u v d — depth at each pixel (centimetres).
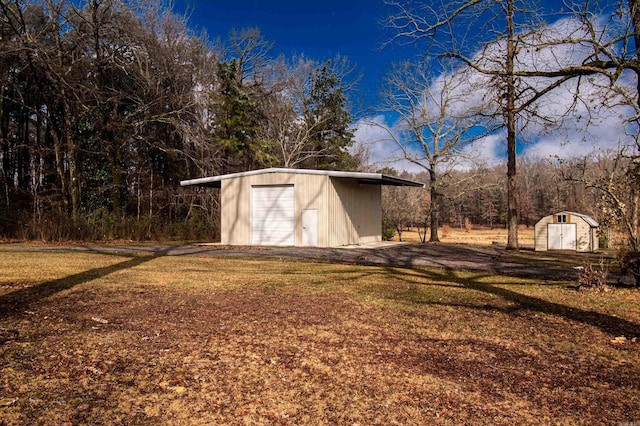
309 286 864
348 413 327
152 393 352
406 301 723
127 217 2339
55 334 498
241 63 3369
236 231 2064
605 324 585
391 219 3453
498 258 1532
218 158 2764
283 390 365
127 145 2645
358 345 485
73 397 339
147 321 568
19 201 2630
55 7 2138
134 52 2319
